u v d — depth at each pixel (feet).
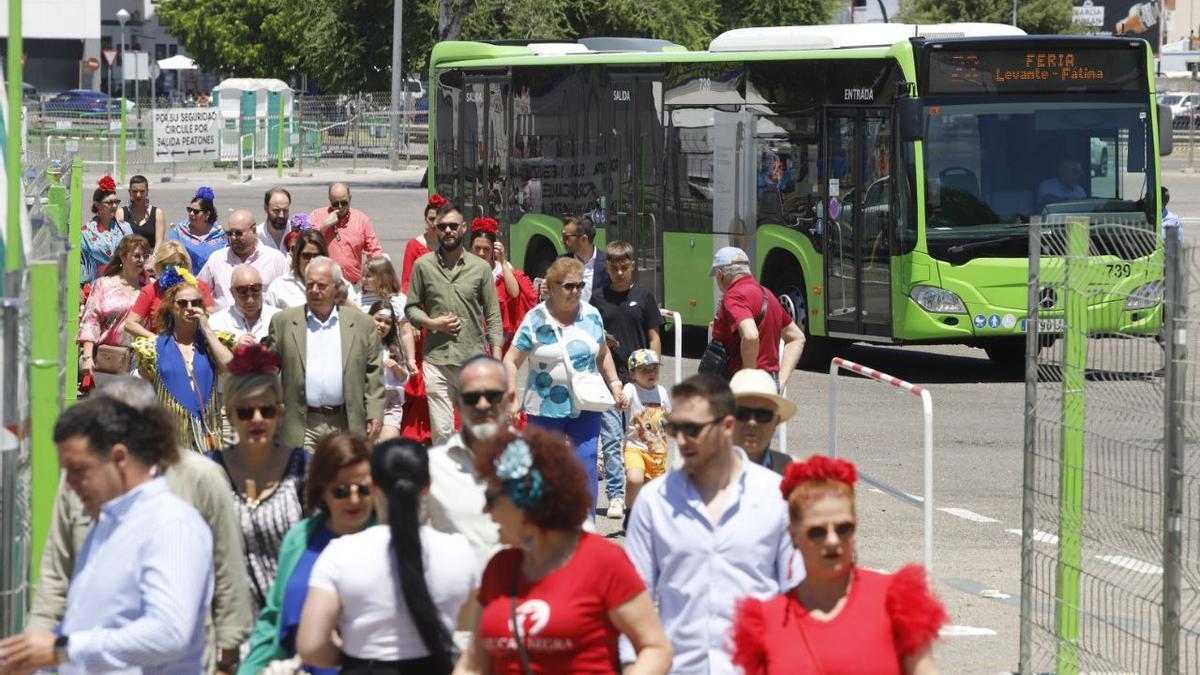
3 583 21.84
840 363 37.19
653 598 22.50
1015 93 66.54
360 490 21.45
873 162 67.62
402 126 214.48
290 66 276.41
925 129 65.67
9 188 28.22
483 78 89.30
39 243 28.25
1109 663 29.04
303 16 220.02
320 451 21.61
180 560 19.13
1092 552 30.68
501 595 18.78
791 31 71.51
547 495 18.34
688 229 74.33
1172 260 25.34
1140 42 67.41
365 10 212.23
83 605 19.30
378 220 139.64
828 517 18.30
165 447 19.67
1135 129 67.46
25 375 23.29
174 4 298.76
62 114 204.74
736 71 72.69
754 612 18.53
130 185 63.57
